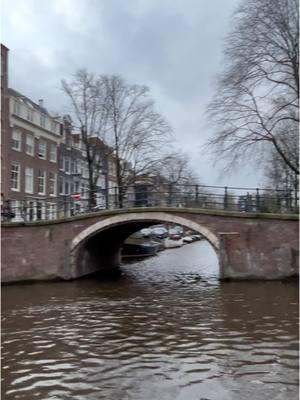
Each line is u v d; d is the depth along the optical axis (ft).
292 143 73.82
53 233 67.00
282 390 24.18
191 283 63.26
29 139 111.45
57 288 59.82
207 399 23.30
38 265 66.23
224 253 61.36
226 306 44.80
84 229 66.64
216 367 27.61
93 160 107.86
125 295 53.42
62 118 128.77
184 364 28.22
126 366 28.12
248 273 60.75
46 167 118.11
